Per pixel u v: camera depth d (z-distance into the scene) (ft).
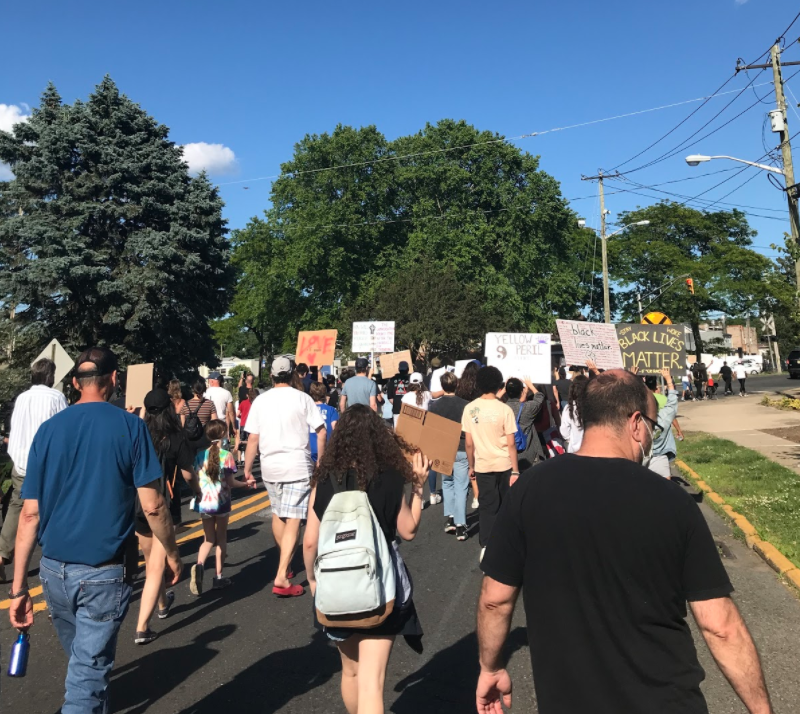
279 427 19.70
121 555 11.34
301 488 19.67
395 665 15.19
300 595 20.26
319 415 20.10
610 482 6.83
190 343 83.82
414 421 13.35
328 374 54.19
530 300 136.36
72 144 78.79
